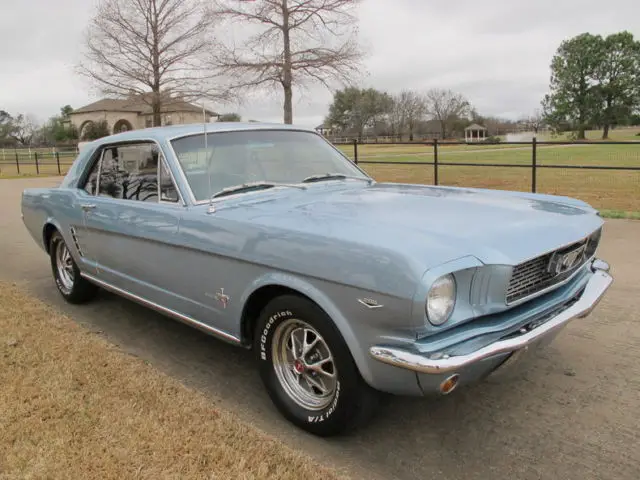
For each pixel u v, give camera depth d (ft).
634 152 99.55
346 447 9.29
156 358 12.89
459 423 10.00
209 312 11.01
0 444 8.85
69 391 10.49
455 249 7.99
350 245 8.23
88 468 8.26
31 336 13.26
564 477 8.43
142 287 12.92
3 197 48.34
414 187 13.25
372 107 230.27
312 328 9.09
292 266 8.91
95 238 14.19
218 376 11.97
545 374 11.70
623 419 9.95
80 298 16.55
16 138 263.29
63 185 16.07
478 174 61.87
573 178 55.31
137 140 12.70
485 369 8.16
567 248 9.34
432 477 8.49
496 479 8.43
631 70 221.25
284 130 13.85
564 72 229.66
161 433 9.11
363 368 8.33
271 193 11.87
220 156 12.07
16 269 21.40
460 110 235.81
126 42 73.97
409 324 7.59
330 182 13.19
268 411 10.50
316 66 54.70
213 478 8.03
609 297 16.19
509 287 8.32
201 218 10.64
